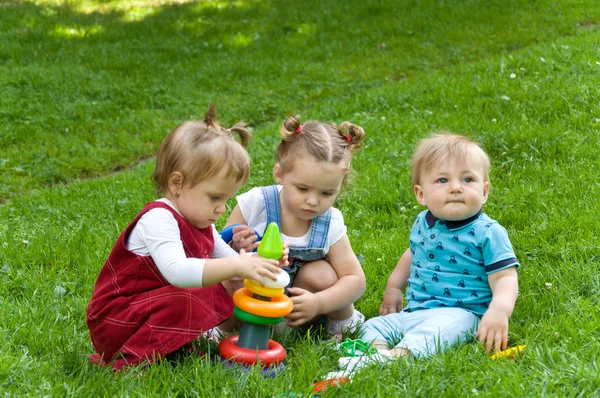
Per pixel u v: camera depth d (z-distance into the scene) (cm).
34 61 1170
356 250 449
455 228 341
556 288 361
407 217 500
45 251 462
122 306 292
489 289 334
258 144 724
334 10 1478
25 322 340
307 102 1020
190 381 268
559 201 482
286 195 330
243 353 285
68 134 893
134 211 572
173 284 282
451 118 693
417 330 322
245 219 352
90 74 1109
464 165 341
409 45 1255
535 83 741
